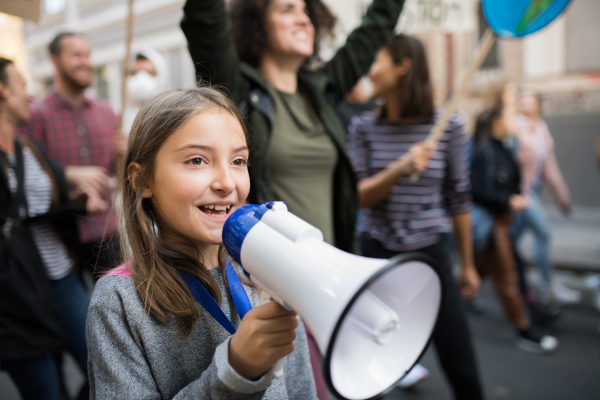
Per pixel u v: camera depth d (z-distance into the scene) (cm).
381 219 236
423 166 208
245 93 174
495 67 732
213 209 89
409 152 221
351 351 70
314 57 208
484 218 330
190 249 95
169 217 88
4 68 200
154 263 89
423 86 230
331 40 217
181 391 80
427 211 230
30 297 187
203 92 93
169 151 87
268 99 173
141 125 92
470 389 217
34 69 901
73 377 298
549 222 684
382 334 72
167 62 672
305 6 199
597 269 505
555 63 693
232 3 191
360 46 210
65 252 223
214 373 75
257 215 79
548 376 304
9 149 202
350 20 292
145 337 85
